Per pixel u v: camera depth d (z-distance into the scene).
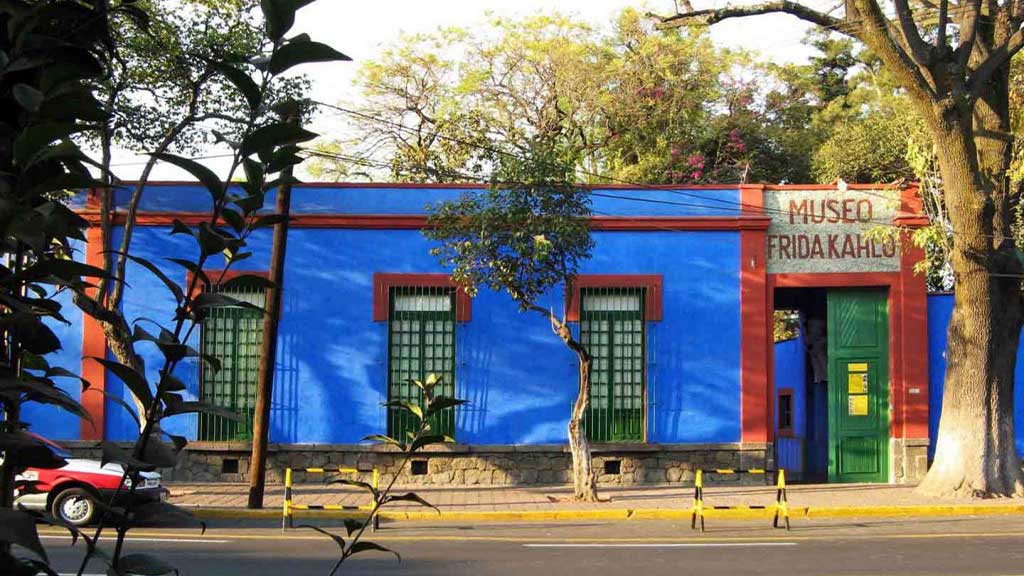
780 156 37.25
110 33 3.00
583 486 19.94
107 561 2.73
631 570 12.62
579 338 22.45
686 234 22.64
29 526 2.38
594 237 22.53
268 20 2.66
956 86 18.83
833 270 22.73
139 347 21.48
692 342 22.55
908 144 21.50
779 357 33.09
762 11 19.00
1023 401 23.20
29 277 2.70
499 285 19.72
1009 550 14.31
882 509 18.86
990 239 19.86
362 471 22.00
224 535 15.74
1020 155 20.39
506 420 22.34
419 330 22.42
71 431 21.45
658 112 36.94
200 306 2.75
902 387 22.67
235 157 2.76
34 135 2.54
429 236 20.11
